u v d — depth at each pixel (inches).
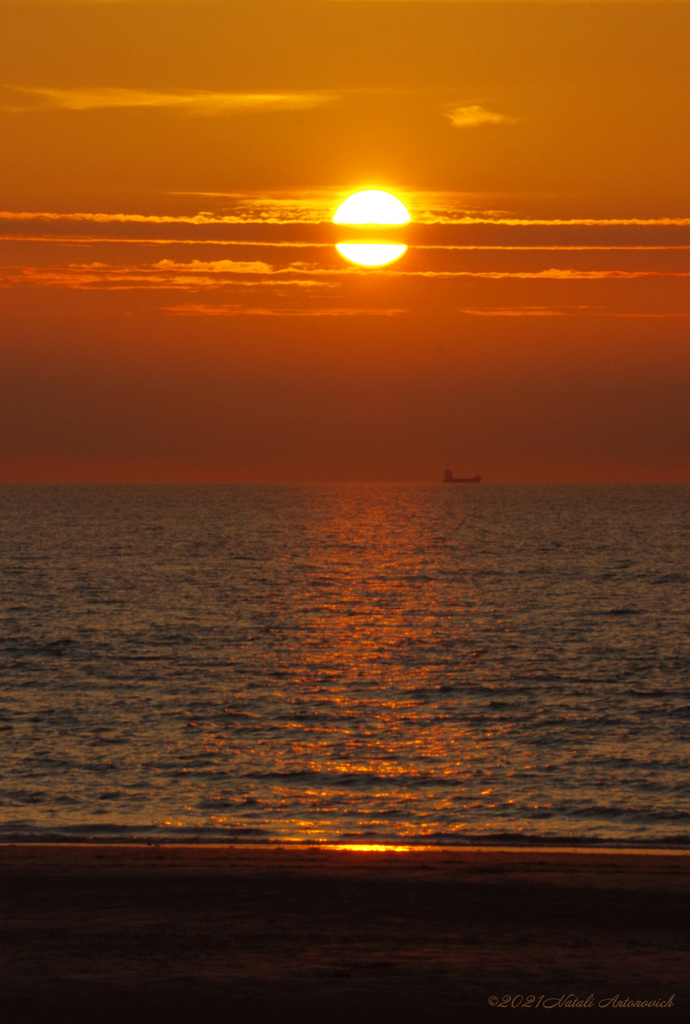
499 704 6584.6
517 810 4293.8
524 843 3740.2
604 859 3299.7
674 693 6939.0
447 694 6899.6
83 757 5123.0
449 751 5349.4
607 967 2236.7
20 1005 1956.2
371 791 4574.3
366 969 2193.7
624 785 4707.2
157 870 3051.2
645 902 2758.4
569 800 4443.9
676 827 4065.0
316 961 2241.6
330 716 6190.9
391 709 6417.3
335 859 3235.7
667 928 2539.4
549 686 7175.2
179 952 2285.9
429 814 4212.6
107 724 5905.5
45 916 2576.3
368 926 2522.1
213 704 6520.7
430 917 2605.8
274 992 2047.2
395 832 3919.8
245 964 2212.1
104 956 2251.5
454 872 3063.5
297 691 6983.3
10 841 3646.7
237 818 4131.4
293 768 4965.6
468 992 2074.3
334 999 2016.5
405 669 7834.6
